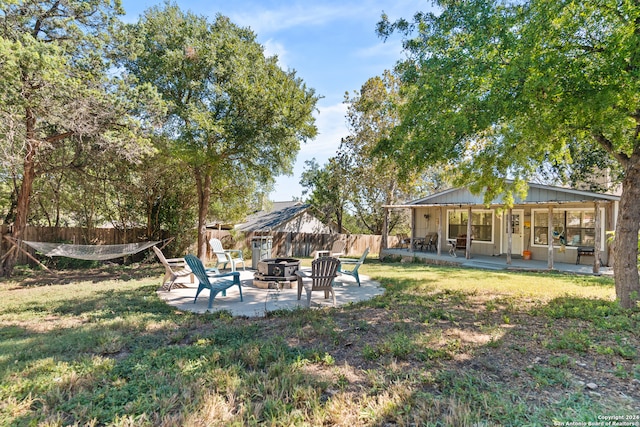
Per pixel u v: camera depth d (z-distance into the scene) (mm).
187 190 15406
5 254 10242
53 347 3715
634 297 4980
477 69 4809
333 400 2500
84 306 5938
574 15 4355
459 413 2234
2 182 13500
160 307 5805
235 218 17656
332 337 3971
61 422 2258
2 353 3539
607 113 4371
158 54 11000
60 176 13359
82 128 8133
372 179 18516
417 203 16203
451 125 5043
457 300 6051
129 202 14703
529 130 4910
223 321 4844
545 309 5152
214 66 11016
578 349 3387
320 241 20891
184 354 3492
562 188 11992
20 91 6891
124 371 3084
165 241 14344
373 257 18562
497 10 4855
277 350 3535
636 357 3156
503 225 14031
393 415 2307
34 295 7121
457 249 14953
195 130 10406
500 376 2846
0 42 6137
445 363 3137
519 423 2139
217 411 2379
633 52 3889
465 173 7352
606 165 13359
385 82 16812
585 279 8711
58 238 12555
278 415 2322
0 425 2221
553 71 4184
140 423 2234
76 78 8086
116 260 13875
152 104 9477
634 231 5207
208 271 9055
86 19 9242
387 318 4840
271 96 10953
